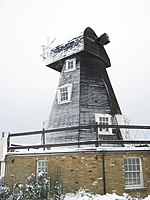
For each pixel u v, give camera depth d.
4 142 16.67
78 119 14.62
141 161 12.09
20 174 13.05
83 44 16.44
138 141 12.07
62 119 15.38
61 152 12.11
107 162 11.49
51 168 12.29
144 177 11.90
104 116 14.85
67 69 17.20
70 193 11.38
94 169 11.38
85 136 14.06
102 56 17.86
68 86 16.12
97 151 11.52
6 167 13.91
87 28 17.23
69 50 17.31
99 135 14.06
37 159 12.80
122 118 15.41
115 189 11.28
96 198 10.43
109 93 16.92
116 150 11.67
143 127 12.38
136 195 11.51
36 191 10.26
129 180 11.77
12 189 12.90
